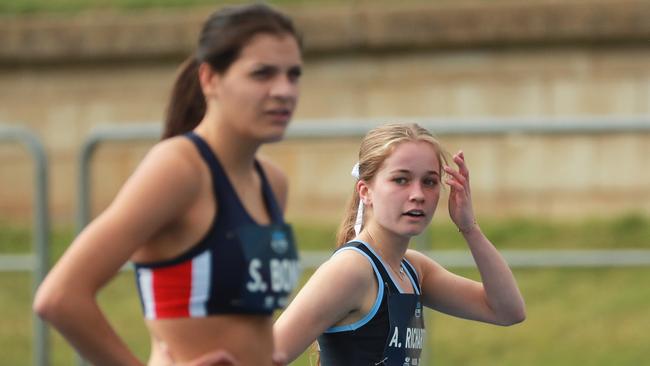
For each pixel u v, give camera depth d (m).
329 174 38.25
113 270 10.78
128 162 38.09
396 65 43.31
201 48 11.32
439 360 27.84
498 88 42.66
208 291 11.13
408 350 14.16
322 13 43.41
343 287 13.62
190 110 12.14
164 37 44.00
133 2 47.28
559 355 27.62
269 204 11.80
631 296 28.09
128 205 10.81
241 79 11.09
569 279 28.25
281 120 11.18
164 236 11.12
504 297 14.74
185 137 11.27
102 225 10.77
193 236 11.09
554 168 37.88
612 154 37.56
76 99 44.56
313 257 25.84
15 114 44.97
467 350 28.08
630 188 37.38
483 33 42.50
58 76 44.78
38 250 25.59
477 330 28.84
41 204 25.67
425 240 24.19
